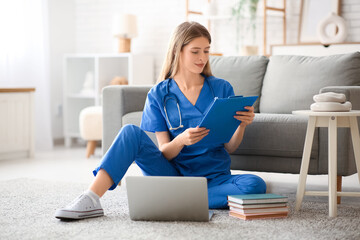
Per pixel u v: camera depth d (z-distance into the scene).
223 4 5.13
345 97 2.27
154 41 5.52
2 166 4.02
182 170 2.30
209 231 1.91
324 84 2.97
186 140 2.11
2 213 2.26
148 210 2.06
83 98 5.72
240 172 3.67
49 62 5.53
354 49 4.26
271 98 3.11
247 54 4.62
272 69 3.20
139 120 3.01
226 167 2.35
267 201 2.11
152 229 1.94
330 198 2.17
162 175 2.25
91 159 4.46
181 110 2.30
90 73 5.51
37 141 5.19
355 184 3.12
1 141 4.35
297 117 2.67
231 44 5.12
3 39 4.82
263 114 2.80
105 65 5.46
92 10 5.83
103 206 2.36
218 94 2.34
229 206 2.18
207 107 2.31
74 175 3.60
